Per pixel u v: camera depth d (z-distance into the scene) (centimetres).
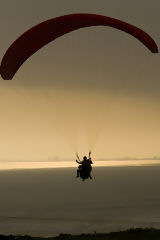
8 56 5906
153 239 8062
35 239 8088
